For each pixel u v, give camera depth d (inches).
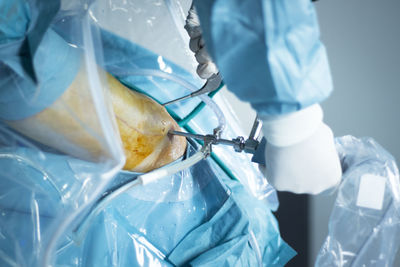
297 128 16.9
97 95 15.9
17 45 17.7
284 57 13.0
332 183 20.4
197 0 14.1
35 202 20.0
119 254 25.5
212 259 27.0
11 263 18.0
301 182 19.8
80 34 18.5
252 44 13.1
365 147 23.7
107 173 15.8
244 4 12.6
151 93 33.8
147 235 28.1
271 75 13.1
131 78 32.6
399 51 34.4
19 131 20.1
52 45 17.7
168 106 34.5
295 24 13.0
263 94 14.1
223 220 30.1
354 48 36.1
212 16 12.7
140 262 26.0
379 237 21.6
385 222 21.3
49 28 18.4
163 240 28.5
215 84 25.5
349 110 37.6
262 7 12.3
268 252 32.8
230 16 12.8
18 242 18.9
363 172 21.0
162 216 28.7
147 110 25.3
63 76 17.6
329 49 37.0
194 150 30.9
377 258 21.8
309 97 14.3
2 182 19.9
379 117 36.4
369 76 36.1
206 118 38.3
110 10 34.3
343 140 25.1
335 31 36.4
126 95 23.8
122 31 35.9
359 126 37.5
